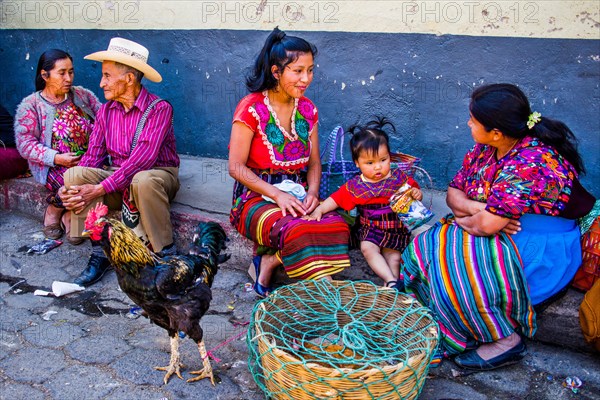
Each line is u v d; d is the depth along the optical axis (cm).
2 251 464
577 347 336
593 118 411
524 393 305
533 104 425
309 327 323
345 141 493
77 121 467
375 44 463
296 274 336
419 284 337
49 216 477
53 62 442
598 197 423
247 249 421
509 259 303
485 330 311
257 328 286
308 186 386
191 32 538
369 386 256
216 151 563
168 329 311
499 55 427
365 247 360
